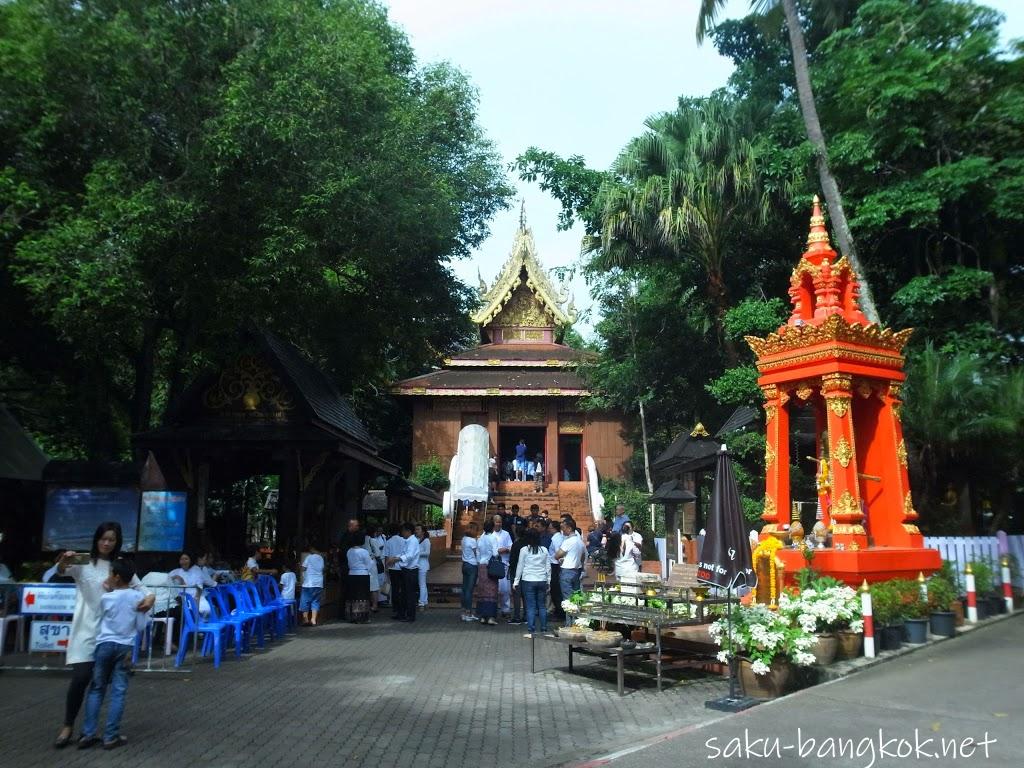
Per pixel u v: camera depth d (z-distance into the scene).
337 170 15.95
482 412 39.62
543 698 9.16
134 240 13.68
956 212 16.97
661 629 10.66
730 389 19.66
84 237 13.35
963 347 16.02
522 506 35.09
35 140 14.30
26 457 17.81
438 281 22.92
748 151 19.48
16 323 17.11
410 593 16.39
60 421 23.70
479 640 13.85
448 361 40.41
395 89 19.14
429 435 39.44
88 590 7.27
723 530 10.84
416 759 6.75
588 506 34.97
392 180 17.39
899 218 16.61
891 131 16.09
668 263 23.19
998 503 17.83
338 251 18.14
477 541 17.00
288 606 15.15
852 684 8.49
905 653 10.03
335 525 20.91
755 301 19.78
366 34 17.78
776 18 19.14
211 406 16.88
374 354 24.56
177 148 15.18
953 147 16.78
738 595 11.53
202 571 13.07
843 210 17.28
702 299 24.48
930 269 17.20
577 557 15.20
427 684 9.91
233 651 12.27
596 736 7.52
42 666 10.84
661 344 29.66
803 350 12.84
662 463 21.62
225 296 16.83
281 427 16.62
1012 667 9.09
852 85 16.30
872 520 13.35
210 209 15.26
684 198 19.94
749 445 19.72
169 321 19.72
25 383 22.67
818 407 14.04
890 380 13.01
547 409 39.69
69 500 14.08
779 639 8.95
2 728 7.75
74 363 19.09
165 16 14.61
